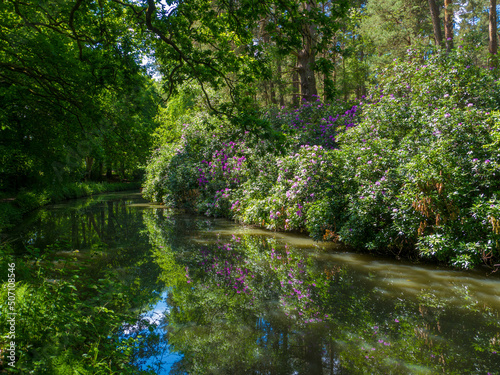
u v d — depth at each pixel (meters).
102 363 2.36
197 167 13.68
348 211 6.58
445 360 2.77
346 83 19.83
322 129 9.86
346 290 4.46
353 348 3.01
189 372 2.64
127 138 8.20
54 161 9.96
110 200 20.03
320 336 3.26
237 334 3.35
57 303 2.80
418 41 8.88
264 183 9.69
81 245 7.48
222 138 13.21
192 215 12.64
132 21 5.67
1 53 6.85
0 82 7.18
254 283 4.91
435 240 4.99
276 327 3.48
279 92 19.72
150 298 4.32
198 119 14.45
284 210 8.37
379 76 9.05
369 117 7.69
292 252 6.55
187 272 5.49
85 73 6.45
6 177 14.50
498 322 3.42
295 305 4.05
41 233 9.04
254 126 4.66
